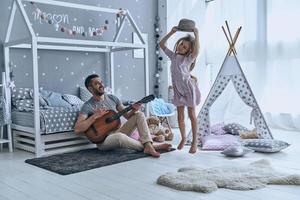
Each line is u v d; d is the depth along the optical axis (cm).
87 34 399
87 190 194
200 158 264
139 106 296
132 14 445
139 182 206
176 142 340
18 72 347
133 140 283
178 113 298
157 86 473
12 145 323
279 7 391
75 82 392
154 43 470
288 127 394
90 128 293
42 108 311
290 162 246
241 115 423
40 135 285
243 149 268
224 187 191
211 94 324
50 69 370
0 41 334
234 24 439
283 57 391
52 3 321
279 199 172
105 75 420
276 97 401
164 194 184
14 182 212
